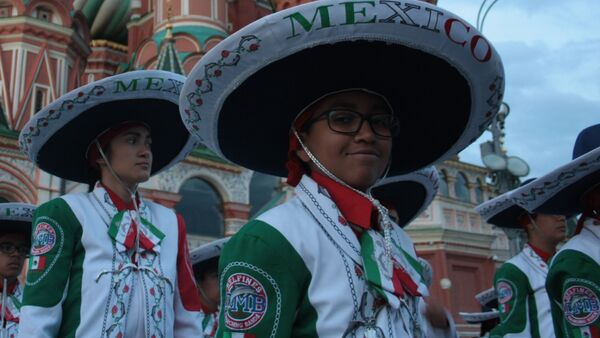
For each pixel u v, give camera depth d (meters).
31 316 3.03
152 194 17.67
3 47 21.73
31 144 3.52
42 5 22.75
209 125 2.15
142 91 3.41
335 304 1.81
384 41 1.86
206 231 18.62
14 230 5.12
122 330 3.14
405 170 2.79
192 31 26.28
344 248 1.92
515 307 5.02
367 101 2.14
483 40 1.95
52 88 22.19
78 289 3.18
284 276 1.83
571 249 3.32
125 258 3.32
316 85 2.12
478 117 2.31
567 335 3.30
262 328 1.77
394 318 1.87
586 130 3.55
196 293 3.66
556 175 3.36
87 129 3.58
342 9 1.74
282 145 2.46
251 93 2.10
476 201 24.48
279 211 1.99
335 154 2.05
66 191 19.20
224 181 19.33
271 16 1.77
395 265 2.01
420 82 2.19
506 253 24.14
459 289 22.06
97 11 35.22
